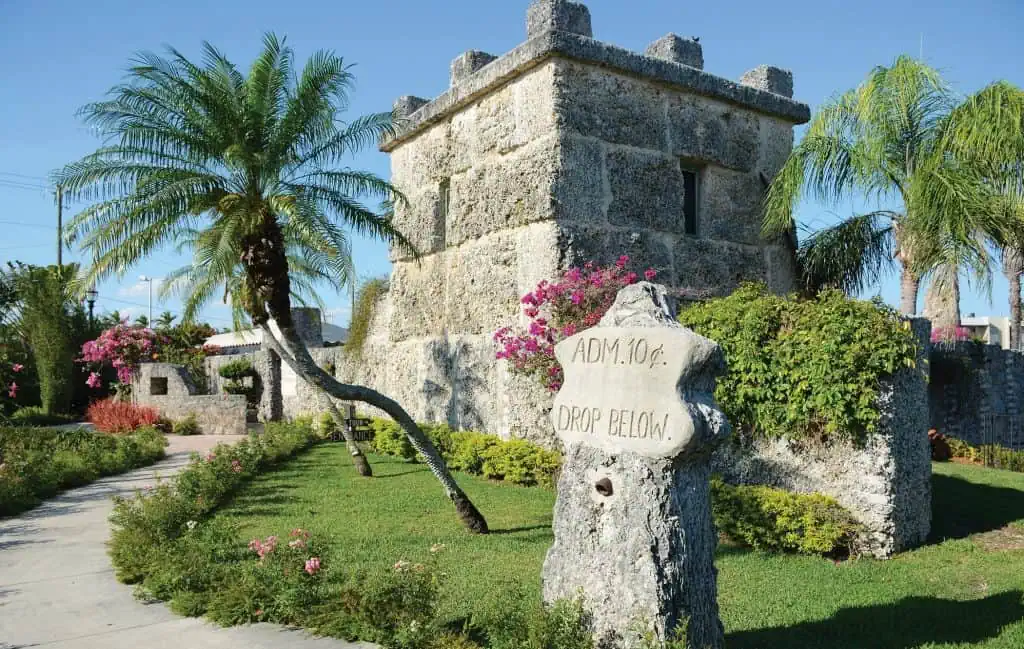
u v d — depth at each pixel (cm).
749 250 1346
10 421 2230
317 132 1018
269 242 934
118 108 962
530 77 1190
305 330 2352
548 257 1133
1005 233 1159
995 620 555
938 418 1592
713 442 442
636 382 455
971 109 1143
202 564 621
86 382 2761
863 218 1312
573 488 475
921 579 664
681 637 404
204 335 3403
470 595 593
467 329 1326
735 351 863
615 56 1173
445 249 1422
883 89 1211
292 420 2098
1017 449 1594
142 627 538
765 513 755
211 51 1002
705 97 1298
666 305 484
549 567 479
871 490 750
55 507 1022
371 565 678
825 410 771
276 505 971
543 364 1057
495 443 1198
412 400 1493
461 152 1354
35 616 564
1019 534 814
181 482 930
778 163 1390
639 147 1218
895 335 747
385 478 1200
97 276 1027
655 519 433
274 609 548
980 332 3716
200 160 995
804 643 513
